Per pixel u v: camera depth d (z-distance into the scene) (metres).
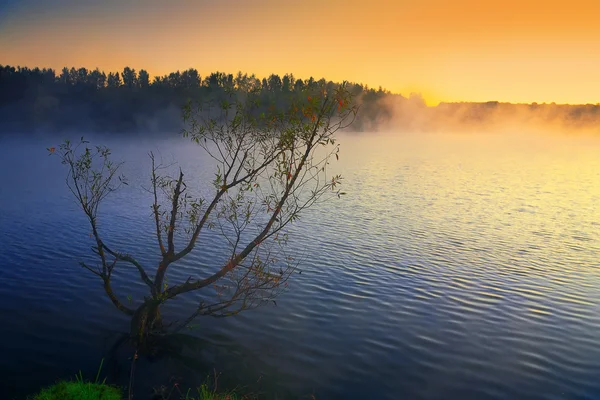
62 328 13.65
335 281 18.30
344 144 160.50
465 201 40.44
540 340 13.49
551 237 26.92
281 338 13.41
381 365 12.03
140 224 27.59
